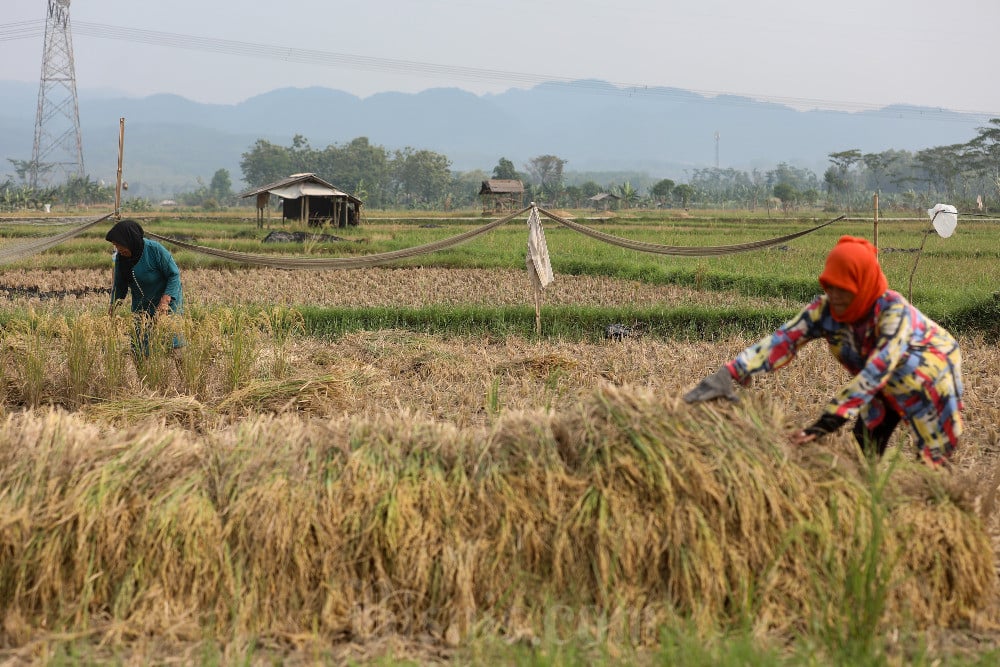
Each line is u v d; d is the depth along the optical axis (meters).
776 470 3.90
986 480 4.95
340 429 4.36
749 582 3.71
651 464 3.84
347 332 10.80
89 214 78.56
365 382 7.56
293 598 3.70
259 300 14.19
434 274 18.75
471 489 3.93
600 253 23.75
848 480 3.94
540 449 4.01
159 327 6.91
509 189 72.62
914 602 3.71
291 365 7.83
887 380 4.21
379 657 3.38
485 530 3.83
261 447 4.13
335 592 3.69
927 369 4.12
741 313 12.20
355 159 148.88
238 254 11.45
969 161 123.00
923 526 3.84
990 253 26.23
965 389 8.02
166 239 11.34
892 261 23.06
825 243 31.25
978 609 3.83
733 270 19.22
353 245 26.25
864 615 3.45
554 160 166.50
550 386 7.77
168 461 4.01
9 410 6.54
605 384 4.36
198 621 3.63
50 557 3.66
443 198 153.88
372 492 3.89
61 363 7.34
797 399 7.52
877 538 3.47
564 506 3.85
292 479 3.92
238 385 7.01
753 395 4.34
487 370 8.55
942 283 17.34
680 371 8.76
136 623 3.59
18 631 3.54
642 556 3.71
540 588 3.74
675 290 16.33
